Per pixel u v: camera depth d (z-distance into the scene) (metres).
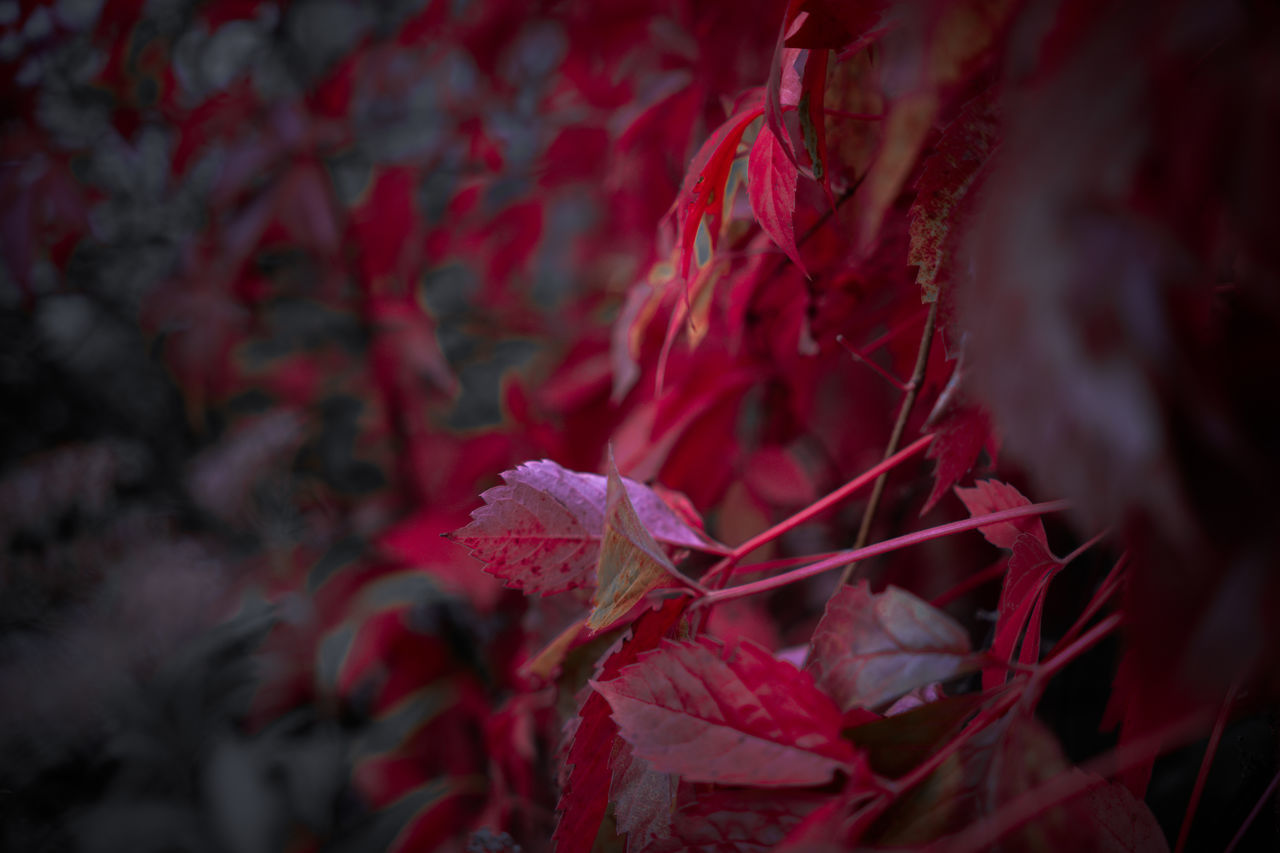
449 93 1.61
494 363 1.63
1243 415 0.34
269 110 1.58
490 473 1.30
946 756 0.42
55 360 1.97
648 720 0.44
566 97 1.46
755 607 0.78
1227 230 0.35
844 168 0.58
